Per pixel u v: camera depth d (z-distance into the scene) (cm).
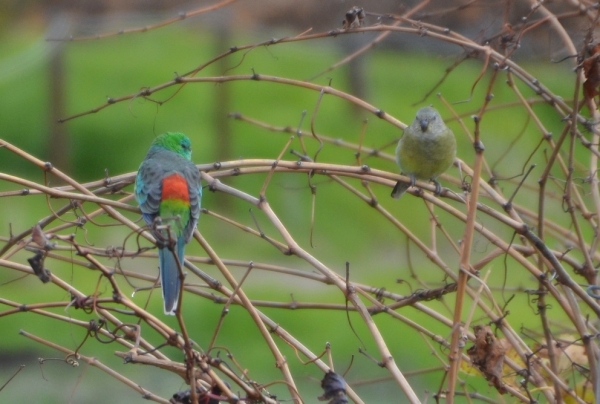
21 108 2756
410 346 1608
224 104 2500
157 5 2133
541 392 717
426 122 851
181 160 750
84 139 2723
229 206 2378
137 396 1413
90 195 593
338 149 2612
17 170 2517
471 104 2727
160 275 614
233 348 1600
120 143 2730
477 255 1434
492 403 716
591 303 609
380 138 2720
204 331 1642
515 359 708
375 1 1606
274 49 3344
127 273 646
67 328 1627
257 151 2644
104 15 2086
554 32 819
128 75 3145
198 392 538
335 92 684
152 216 696
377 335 568
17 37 2527
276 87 3080
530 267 626
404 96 3055
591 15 723
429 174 880
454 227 2156
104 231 2036
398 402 1462
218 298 648
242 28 2403
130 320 1444
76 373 1501
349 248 2314
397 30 676
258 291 1891
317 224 2367
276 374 1521
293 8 2206
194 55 3350
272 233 2291
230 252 2153
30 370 1512
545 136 696
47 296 1727
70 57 3238
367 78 2939
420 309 675
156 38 3547
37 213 2223
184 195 709
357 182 2527
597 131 681
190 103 2978
